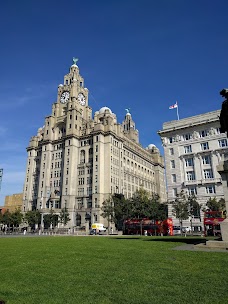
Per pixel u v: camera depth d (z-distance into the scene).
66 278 9.51
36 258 14.74
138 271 10.43
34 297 7.37
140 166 130.25
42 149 113.94
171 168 72.62
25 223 101.38
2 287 8.44
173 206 62.12
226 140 66.38
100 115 119.38
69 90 122.12
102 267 11.45
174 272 10.13
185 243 23.05
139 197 83.19
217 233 46.94
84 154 105.81
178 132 74.00
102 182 96.50
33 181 115.19
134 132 146.88
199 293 7.48
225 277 9.17
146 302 6.83
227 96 22.78
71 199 97.81
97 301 6.95
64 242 28.58
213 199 59.78
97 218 90.19
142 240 29.72
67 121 110.44
